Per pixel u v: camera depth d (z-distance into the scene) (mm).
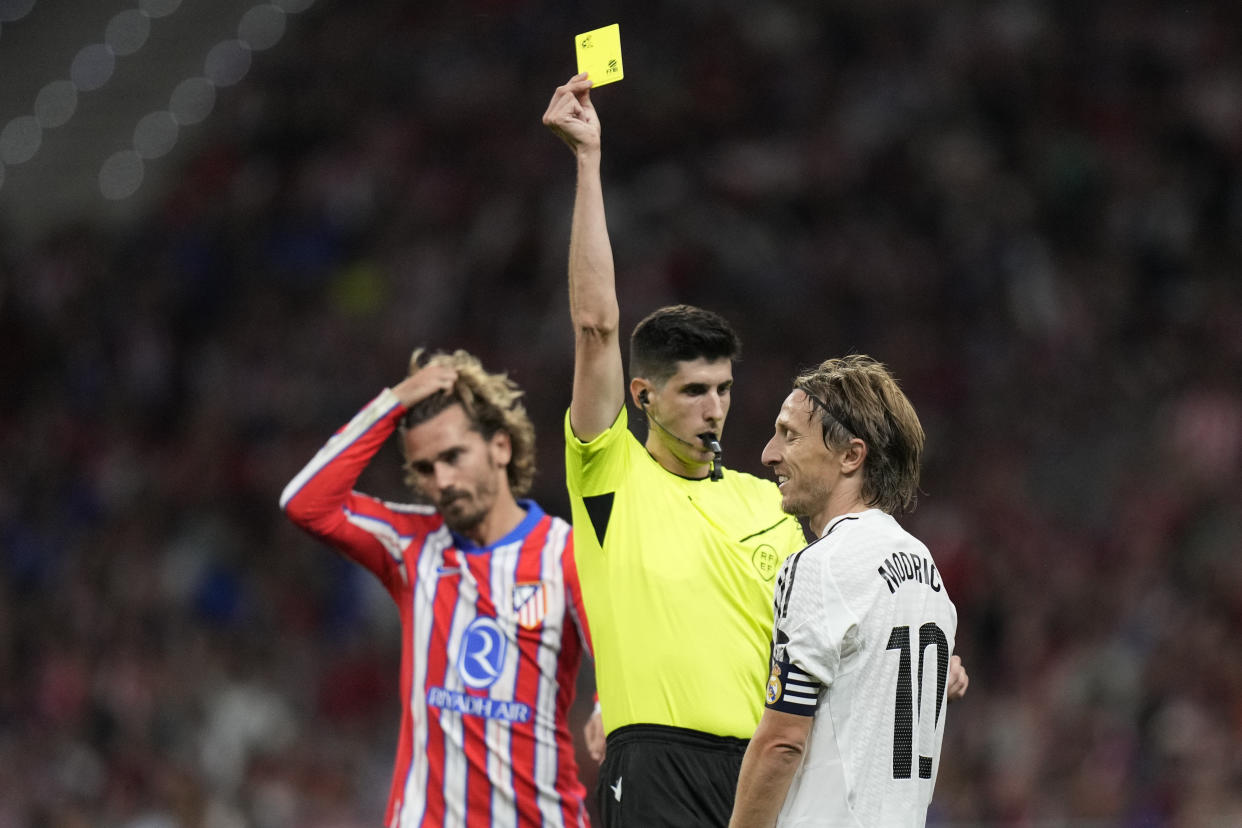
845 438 11617
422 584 15867
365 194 57375
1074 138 49188
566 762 15609
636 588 13312
